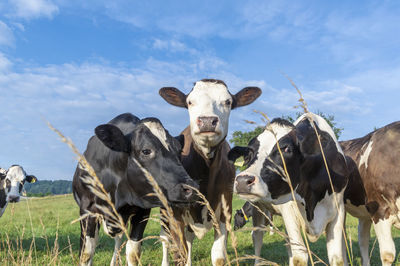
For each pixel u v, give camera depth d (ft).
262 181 13.75
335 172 16.80
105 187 16.49
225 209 8.39
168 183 14.17
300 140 15.10
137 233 16.83
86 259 16.02
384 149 17.83
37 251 27.04
